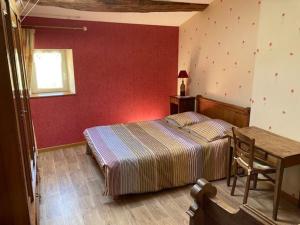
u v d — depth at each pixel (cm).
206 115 425
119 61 444
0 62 127
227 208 103
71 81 428
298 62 249
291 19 251
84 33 406
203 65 430
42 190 300
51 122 412
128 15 404
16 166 139
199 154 305
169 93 508
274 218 244
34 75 409
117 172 269
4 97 130
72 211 261
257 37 305
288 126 266
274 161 252
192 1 385
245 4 335
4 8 142
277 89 274
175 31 485
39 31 373
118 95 457
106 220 247
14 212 145
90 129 383
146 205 272
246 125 337
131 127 390
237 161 276
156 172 285
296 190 267
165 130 374
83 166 363
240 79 357
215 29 393
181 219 249
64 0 319
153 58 475
